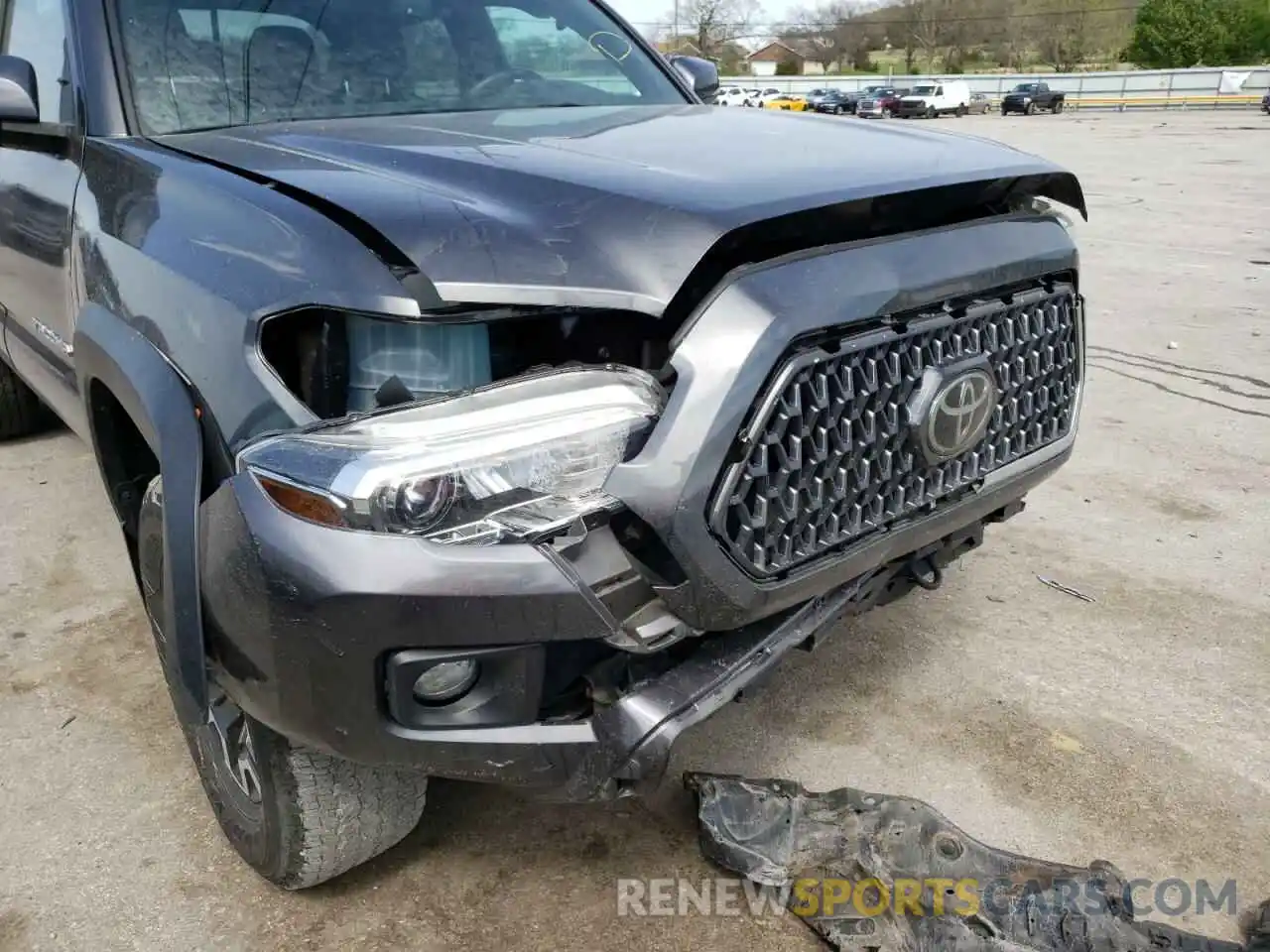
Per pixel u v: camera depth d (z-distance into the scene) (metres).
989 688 2.91
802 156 2.15
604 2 3.65
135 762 2.60
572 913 2.13
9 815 2.42
